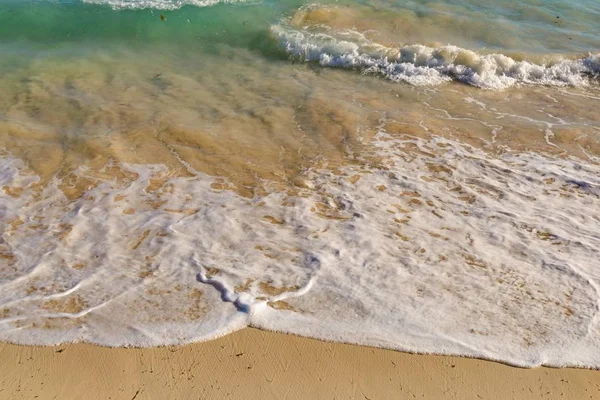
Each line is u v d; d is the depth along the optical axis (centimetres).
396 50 966
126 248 527
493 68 930
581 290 489
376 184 630
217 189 618
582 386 412
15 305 465
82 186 616
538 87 906
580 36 1043
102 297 474
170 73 907
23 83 855
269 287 485
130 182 625
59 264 507
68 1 1127
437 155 691
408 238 546
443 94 871
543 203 604
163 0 1144
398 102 836
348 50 973
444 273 504
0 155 664
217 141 708
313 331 446
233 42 1023
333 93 855
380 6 1148
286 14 1111
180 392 401
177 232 548
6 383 404
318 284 488
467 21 1092
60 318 454
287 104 811
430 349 434
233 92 848
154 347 431
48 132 717
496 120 789
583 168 671
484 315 463
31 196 598
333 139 722
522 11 1134
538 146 720
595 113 818
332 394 403
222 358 425
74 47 992
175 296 475
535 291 488
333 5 1147
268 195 609
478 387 411
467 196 613
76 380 408
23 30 1037
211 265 508
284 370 418
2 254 517
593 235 555
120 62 943
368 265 511
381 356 429
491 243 542
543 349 436
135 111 776
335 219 572
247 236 546
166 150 686
